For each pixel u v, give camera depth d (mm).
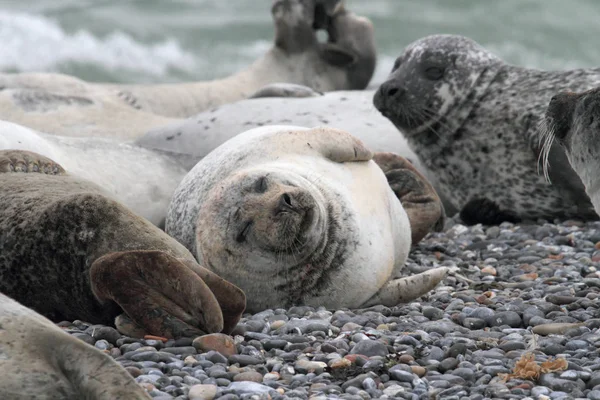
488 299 24938
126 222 20766
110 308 20609
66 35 92688
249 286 23891
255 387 17750
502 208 35812
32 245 20734
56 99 45344
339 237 24016
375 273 24859
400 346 20297
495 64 36500
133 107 49469
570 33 113875
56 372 14688
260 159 26078
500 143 35188
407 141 37312
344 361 19156
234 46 99312
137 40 96125
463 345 20047
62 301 20969
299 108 40219
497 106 35312
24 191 22047
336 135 26812
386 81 36312
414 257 30953
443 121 36062
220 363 19344
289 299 24141
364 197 25688
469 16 116625
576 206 34469
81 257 20391
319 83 56344
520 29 113812
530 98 34906
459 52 36188
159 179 32906
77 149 31844
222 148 27875
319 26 56812
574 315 22969
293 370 19109
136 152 33469
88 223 20516
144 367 18703
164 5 111938
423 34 109625
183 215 26516
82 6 108125
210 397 17250
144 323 20031
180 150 39250
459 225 35438
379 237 25297
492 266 29688
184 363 19078
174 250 20828
